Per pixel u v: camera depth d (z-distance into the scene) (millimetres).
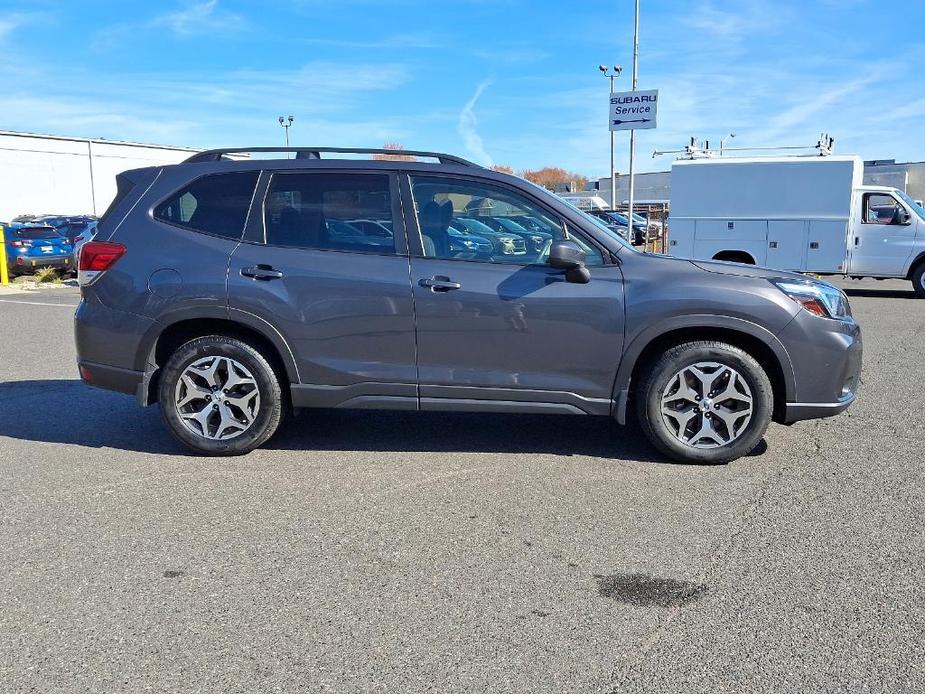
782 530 3990
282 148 5207
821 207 16125
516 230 4961
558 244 4715
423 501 4422
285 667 2828
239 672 2799
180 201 5195
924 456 5156
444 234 4980
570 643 2979
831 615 3166
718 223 16922
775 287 4836
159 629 3084
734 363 4828
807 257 16375
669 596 3336
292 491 4586
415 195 5016
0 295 16938
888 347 9648
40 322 12211
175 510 4301
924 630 3051
